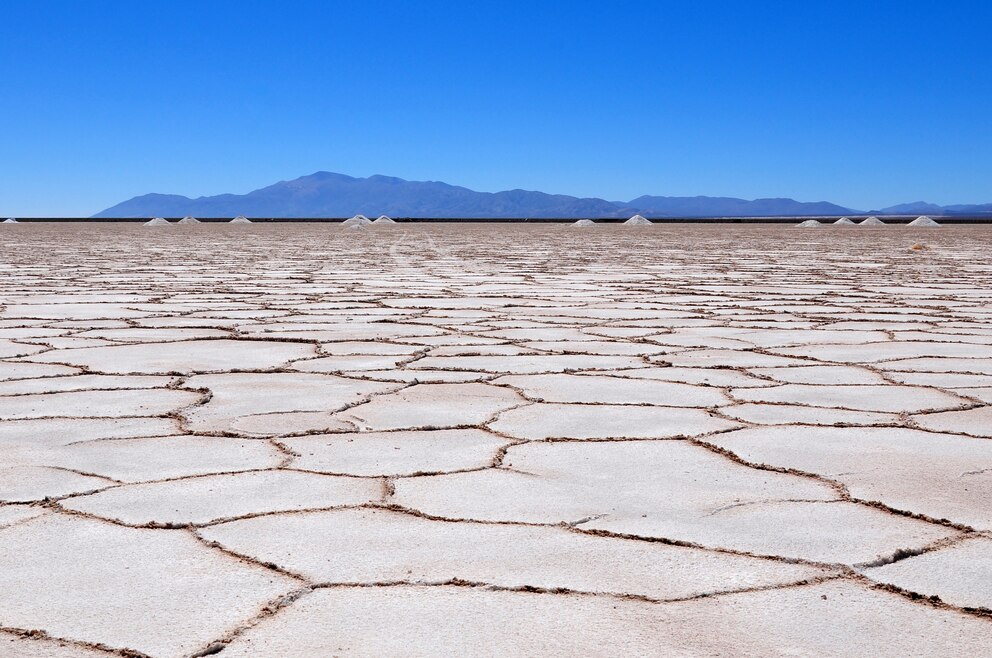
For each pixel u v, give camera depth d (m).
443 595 1.39
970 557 1.55
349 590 1.41
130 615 1.33
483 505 1.81
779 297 6.46
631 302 6.06
